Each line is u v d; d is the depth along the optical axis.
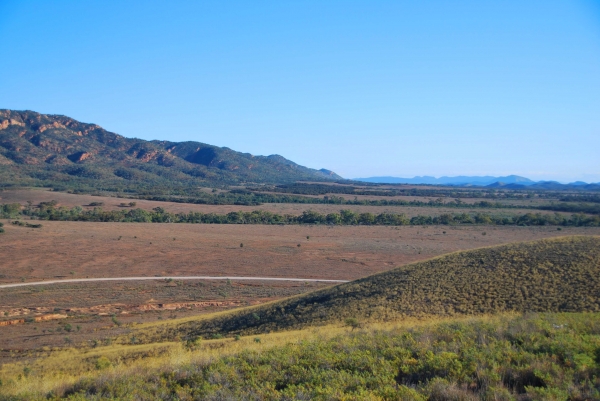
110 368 14.57
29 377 16.70
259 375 10.06
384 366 9.70
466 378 8.48
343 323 23.41
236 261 74.00
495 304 21.77
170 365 12.27
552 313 16.59
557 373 8.35
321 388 8.43
